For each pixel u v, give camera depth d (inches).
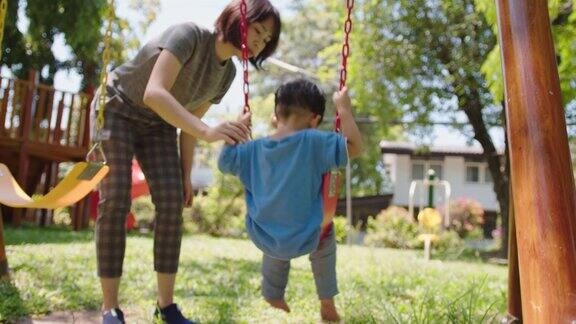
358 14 461.1
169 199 97.8
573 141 450.0
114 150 94.5
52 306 117.6
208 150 781.3
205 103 107.2
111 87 98.0
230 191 590.9
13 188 89.8
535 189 47.1
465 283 183.8
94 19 416.5
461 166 954.7
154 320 98.4
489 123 496.7
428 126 527.2
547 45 51.2
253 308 124.0
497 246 555.2
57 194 82.2
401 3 446.0
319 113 94.7
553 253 44.6
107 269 91.7
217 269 204.2
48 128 366.0
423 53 462.0
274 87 957.2
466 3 431.2
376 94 479.5
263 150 87.7
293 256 85.1
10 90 364.5
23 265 155.4
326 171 85.9
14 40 459.5
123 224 94.0
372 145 856.9
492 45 416.5
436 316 103.7
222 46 96.0
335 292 102.8
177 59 90.3
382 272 214.7
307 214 85.7
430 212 462.0
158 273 97.7
